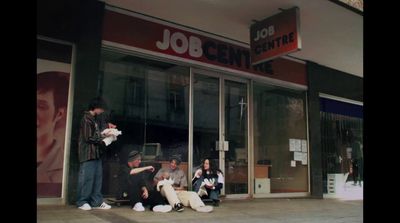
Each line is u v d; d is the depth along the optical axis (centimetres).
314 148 1024
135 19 746
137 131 738
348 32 838
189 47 818
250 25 803
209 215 605
